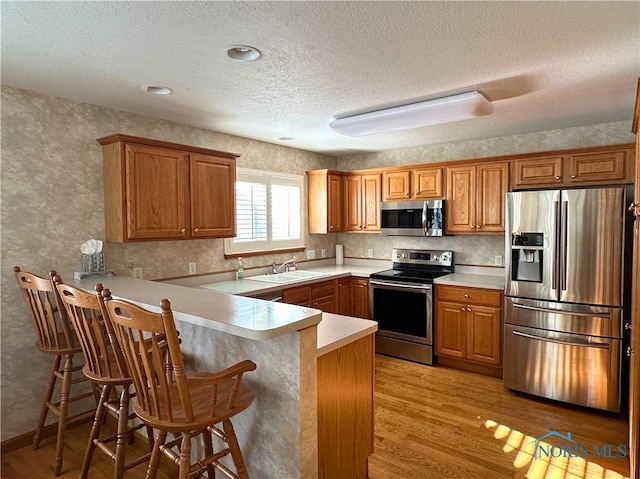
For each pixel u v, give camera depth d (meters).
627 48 1.98
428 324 3.95
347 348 1.99
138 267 3.17
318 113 3.14
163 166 2.94
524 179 3.62
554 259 3.09
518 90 2.62
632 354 2.08
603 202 2.89
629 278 3.00
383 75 2.34
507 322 3.34
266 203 4.35
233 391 1.58
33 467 2.31
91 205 2.87
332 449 1.90
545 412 3.00
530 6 1.59
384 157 4.96
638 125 1.91
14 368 2.54
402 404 3.12
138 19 1.68
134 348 1.55
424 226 4.18
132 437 2.53
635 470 1.85
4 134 2.46
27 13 1.61
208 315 1.71
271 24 1.73
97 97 2.71
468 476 2.21
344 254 5.39
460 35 1.84
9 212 2.50
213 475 1.95
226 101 2.83
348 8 1.60
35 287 2.22
